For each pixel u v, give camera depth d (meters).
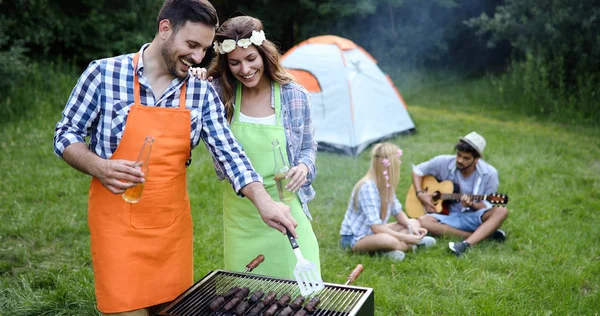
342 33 14.29
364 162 7.05
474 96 11.78
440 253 4.41
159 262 2.31
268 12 14.28
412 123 8.54
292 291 2.21
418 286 3.87
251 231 2.69
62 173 6.06
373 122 7.87
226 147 2.36
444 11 14.11
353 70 7.80
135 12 11.55
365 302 2.10
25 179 5.78
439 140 8.12
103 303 2.26
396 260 4.28
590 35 10.13
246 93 2.70
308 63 7.83
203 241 4.53
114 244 2.23
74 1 11.04
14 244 4.37
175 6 2.12
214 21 2.16
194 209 5.28
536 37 11.08
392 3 13.70
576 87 10.35
